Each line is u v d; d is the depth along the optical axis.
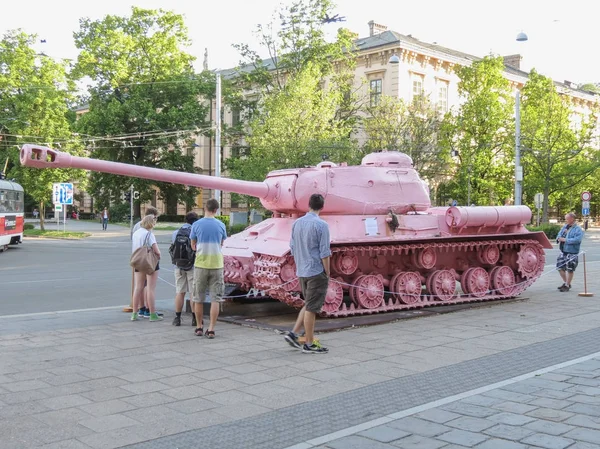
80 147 41.66
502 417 5.19
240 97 41.97
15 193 29.94
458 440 4.66
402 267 12.05
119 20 43.03
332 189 11.17
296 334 8.02
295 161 29.86
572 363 7.14
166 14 43.56
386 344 8.39
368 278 11.05
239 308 11.73
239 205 50.94
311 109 31.52
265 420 5.20
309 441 4.67
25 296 13.53
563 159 39.75
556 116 39.66
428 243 11.93
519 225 13.68
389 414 5.32
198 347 8.18
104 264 21.67
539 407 5.46
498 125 37.09
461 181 38.44
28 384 6.32
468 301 12.45
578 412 5.31
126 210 56.91
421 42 44.41
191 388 6.20
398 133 32.84
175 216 55.53
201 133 43.09
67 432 4.91
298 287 10.24
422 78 42.00
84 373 6.78
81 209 70.56
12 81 40.06
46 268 20.23
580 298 13.27
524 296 13.59
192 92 42.81
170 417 5.29
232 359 7.48
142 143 43.69
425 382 6.39
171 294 14.33
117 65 40.91
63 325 9.83
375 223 11.33
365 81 38.34
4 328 9.52
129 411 5.46
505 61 55.50
